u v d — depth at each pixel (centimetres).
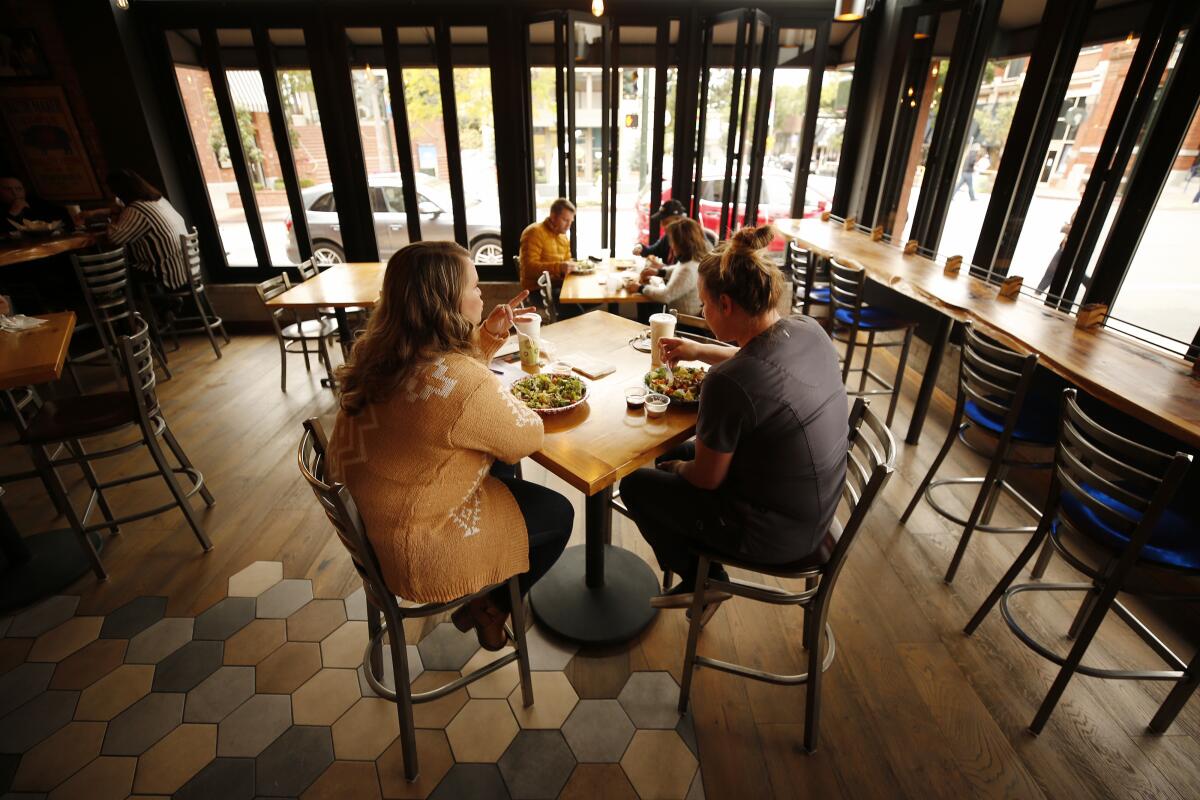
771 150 505
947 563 223
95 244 422
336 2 424
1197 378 175
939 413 347
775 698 170
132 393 202
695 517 143
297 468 285
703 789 146
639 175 503
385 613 131
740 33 417
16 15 396
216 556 224
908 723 162
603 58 425
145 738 157
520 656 157
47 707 165
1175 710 154
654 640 189
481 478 129
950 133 366
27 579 209
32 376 187
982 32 338
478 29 437
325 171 489
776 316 131
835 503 135
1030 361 177
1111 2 252
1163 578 211
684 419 158
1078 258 267
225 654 182
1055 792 145
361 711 165
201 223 486
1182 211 217
